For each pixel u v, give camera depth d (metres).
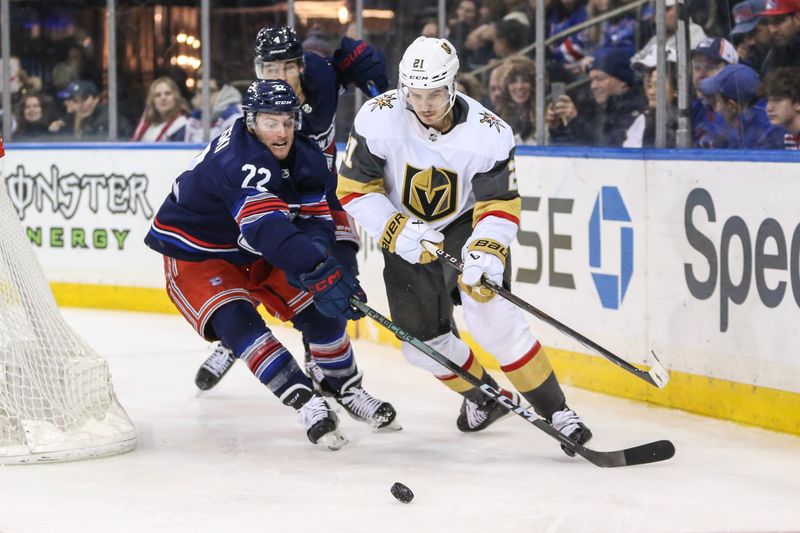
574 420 6.65
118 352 10.67
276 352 6.67
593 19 10.41
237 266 7.00
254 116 6.35
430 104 6.07
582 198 8.76
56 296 13.79
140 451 6.95
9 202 6.99
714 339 7.72
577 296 8.87
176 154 12.83
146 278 13.18
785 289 7.19
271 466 6.55
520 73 11.05
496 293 6.35
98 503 5.76
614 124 10.40
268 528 5.32
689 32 9.41
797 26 8.94
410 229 6.46
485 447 6.98
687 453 6.78
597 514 5.54
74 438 6.65
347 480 6.21
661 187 8.07
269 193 6.34
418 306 6.87
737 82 9.30
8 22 14.11
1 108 14.37
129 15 13.70
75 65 14.03
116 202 13.30
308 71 7.98
